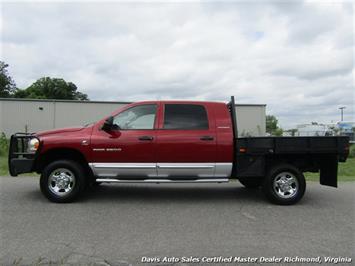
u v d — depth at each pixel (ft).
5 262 13.83
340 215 21.84
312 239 17.13
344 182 35.88
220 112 25.09
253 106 154.92
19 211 21.81
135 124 24.62
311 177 38.96
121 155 24.11
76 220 19.98
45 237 16.94
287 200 24.43
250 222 20.07
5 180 33.55
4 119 152.35
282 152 24.40
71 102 155.94
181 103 25.02
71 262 13.92
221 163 24.47
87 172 25.34
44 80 323.37
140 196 26.96
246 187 30.73
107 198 26.04
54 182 24.23
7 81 306.14
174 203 24.70
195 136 24.31
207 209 23.06
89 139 24.14
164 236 17.33
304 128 135.23
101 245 15.92
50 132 24.72
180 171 24.39
